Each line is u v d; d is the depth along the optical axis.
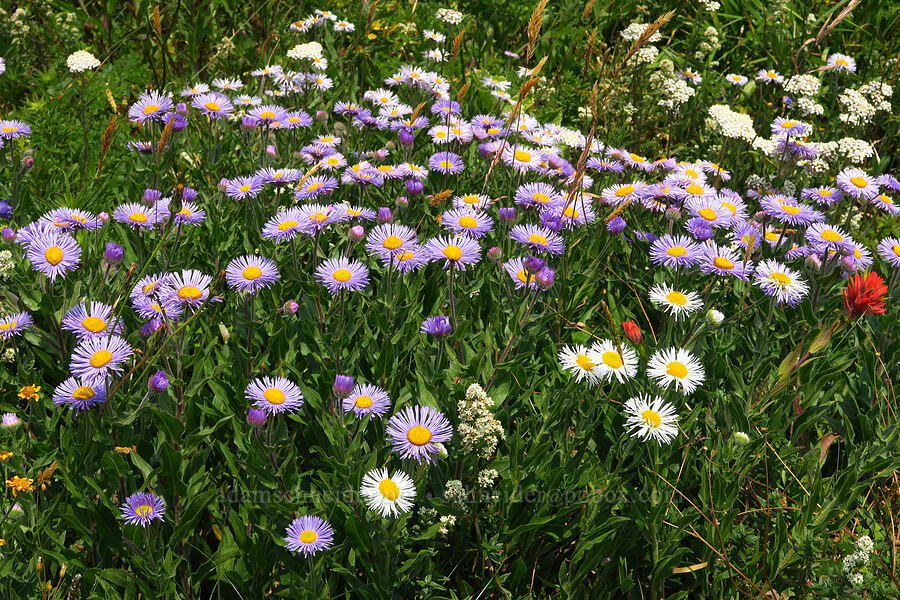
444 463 1.53
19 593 1.46
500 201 1.86
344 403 1.49
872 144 2.24
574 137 2.00
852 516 1.58
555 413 1.55
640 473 1.56
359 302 1.67
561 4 2.91
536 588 1.55
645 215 1.88
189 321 1.54
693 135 2.52
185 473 1.50
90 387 1.49
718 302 1.74
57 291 1.66
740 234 1.74
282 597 1.50
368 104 2.19
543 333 1.69
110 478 1.49
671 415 1.53
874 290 1.55
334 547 1.46
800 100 2.19
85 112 2.12
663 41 3.00
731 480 1.56
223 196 1.83
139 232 1.70
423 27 2.77
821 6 2.94
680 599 1.52
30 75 2.40
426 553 1.47
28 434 1.55
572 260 1.76
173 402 1.54
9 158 1.95
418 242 1.74
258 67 2.36
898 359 1.72
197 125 2.04
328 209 1.67
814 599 1.54
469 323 1.61
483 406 1.48
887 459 1.57
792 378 1.65
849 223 1.92
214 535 1.55
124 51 2.54
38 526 1.47
